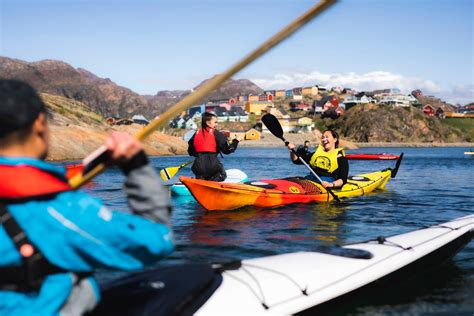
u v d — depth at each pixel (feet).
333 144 28.09
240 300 7.41
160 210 4.89
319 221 20.88
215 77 4.99
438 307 10.00
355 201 27.40
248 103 629.51
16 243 4.46
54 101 191.83
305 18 4.34
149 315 5.82
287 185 26.96
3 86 4.62
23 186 4.45
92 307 5.05
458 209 24.67
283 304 7.92
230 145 28.35
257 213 23.11
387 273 10.32
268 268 8.99
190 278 7.13
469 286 11.44
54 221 4.49
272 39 4.57
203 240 16.97
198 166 27.40
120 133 4.81
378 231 18.69
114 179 43.21
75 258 4.61
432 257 12.11
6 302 4.51
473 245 15.74
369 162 92.68
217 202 23.77
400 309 9.81
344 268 9.80
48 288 4.58
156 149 130.82
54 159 96.48
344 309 9.31
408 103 599.57
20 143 4.70
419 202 27.22
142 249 4.68
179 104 5.15
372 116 532.73
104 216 4.58
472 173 54.44
